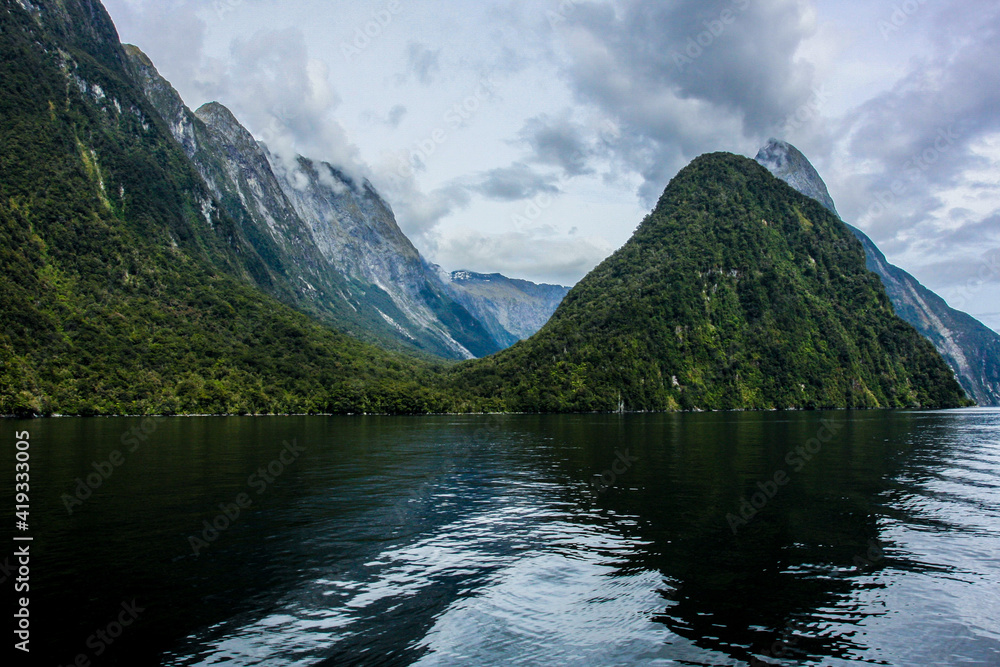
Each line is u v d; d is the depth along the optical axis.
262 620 21.75
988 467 59.28
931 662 18.84
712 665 18.53
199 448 77.62
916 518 37.25
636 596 24.17
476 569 27.62
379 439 93.38
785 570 27.36
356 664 18.44
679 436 99.00
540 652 19.33
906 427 119.94
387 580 26.16
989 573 26.95
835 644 20.03
